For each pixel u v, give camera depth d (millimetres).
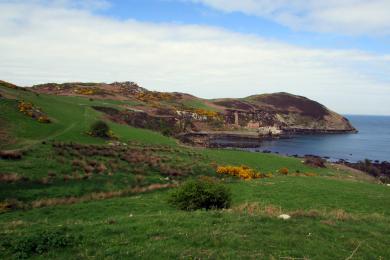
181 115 147000
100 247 13953
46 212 26641
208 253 13633
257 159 68438
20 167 36281
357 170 79938
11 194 29891
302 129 192375
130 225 16594
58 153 44188
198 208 24750
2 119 56719
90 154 47188
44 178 34844
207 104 188375
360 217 21312
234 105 199625
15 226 17734
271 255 13828
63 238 14367
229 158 66125
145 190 37562
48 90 148375
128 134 73438
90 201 31688
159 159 52000
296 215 19781
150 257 13047
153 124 114938
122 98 147125
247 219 18078
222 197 24953
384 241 16812
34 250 13555
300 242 15383
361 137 181375
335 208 28969
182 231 15789
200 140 118125
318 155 112938
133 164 46781
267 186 38750
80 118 77250
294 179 45781
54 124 63844
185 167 50438
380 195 35969
